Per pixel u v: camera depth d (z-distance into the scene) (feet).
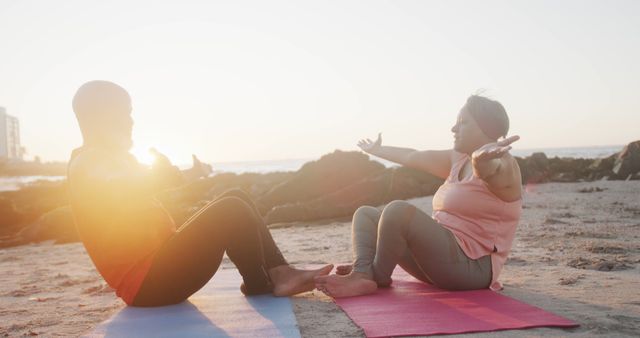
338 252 21.79
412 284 13.65
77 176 11.21
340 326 10.32
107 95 11.41
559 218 27.73
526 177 56.85
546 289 12.92
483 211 12.35
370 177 45.55
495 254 12.61
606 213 29.14
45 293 16.48
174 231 12.09
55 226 38.75
